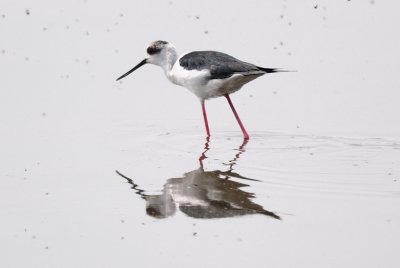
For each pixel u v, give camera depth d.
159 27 17.95
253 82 15.85
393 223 8.71
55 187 10.27
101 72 16.08
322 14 18.66
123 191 10.12
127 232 8.73
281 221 8.89
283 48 16.81
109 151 12.04
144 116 14.12
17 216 9.24
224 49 16.62
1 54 16.73
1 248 8.34
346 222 8.79
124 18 18.59
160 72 16.53
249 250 8.12
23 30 17.91
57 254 8.19
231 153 11.95
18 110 14.11
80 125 13.45
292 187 10.13
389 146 12.18
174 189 10.19
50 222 9.05
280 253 8.02
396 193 9.76
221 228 8.78
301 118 13.91
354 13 18.73
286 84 15.65
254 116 14.16
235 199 9.73
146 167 11.23
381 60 16.33
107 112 14.24
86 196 9.93
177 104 14.91
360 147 12.14
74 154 11.84
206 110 14.64
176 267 7.77
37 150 12.01
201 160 11.60
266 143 12.56
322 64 16.22
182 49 16.59
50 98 14.78
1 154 11.77
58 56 16.70
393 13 18.64
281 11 18.86
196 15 18.66
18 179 10.60
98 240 8.52
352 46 17.02
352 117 13.80
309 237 8.41
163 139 12.82
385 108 14.16
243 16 18.58
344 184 10.20
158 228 8.84
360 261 7.75
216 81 12.70
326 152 11.91
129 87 15.66
